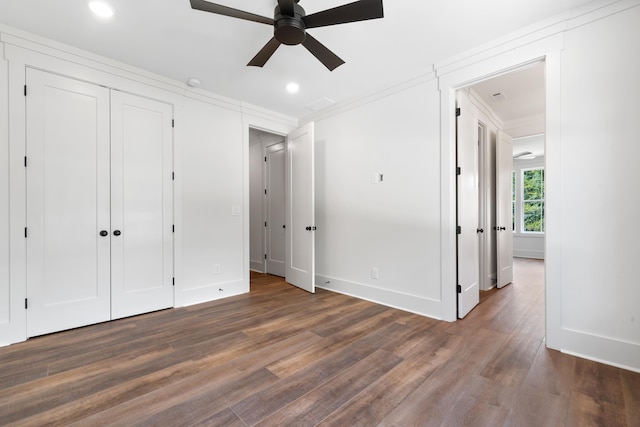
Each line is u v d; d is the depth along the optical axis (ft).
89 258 8.57
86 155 8.54
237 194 12.10
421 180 9.45
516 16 6.84
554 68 6.87
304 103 12.34
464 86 8.71
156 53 8.51
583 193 6.56
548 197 6.98
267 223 16.43
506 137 13.82
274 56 8.56
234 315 9.43
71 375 5.88
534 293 12.10
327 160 12.71
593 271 6.46
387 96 10.37
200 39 7.78
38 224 7.78
